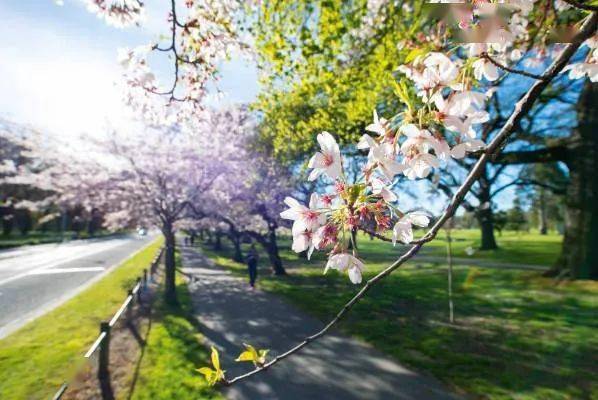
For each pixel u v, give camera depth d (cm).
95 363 702
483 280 1714
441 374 672
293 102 1199
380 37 808
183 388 634
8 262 2541
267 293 1551
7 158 4231
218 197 1745
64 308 1219
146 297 1441
